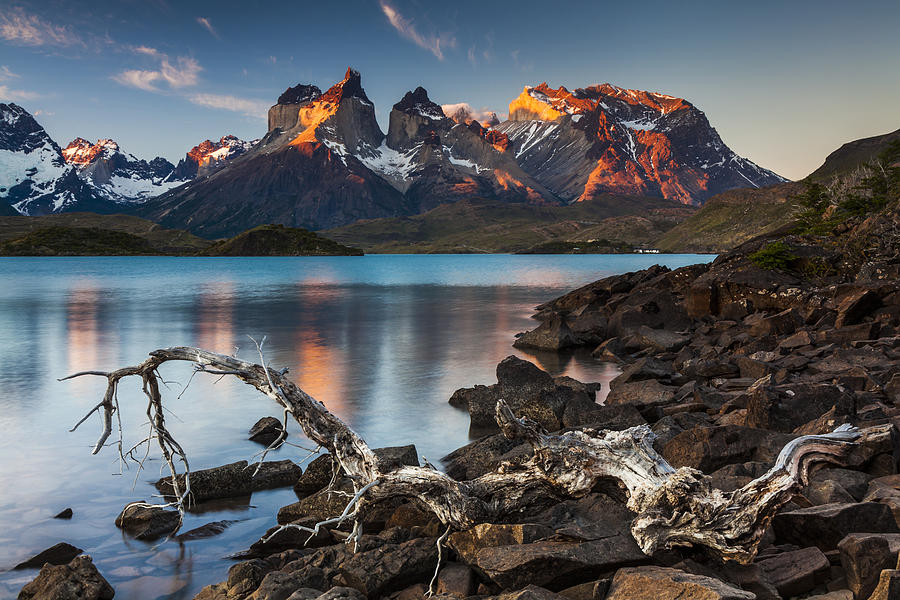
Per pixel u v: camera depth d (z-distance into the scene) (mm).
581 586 5637
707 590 4867
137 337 33094
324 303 59156
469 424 14906
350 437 7645
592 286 44344
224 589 6688
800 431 10055
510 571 5863
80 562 7090
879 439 7570
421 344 30438
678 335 26453
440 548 6637
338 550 7156
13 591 7137
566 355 26641
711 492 6000
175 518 9344
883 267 29859
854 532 6215
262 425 14227
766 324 24453
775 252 34656
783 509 6926
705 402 13656
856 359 16922
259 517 9406
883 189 56938
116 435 14094
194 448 13055
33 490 10531
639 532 6117
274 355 26812
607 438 6844
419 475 7090
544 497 7191
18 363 24688
